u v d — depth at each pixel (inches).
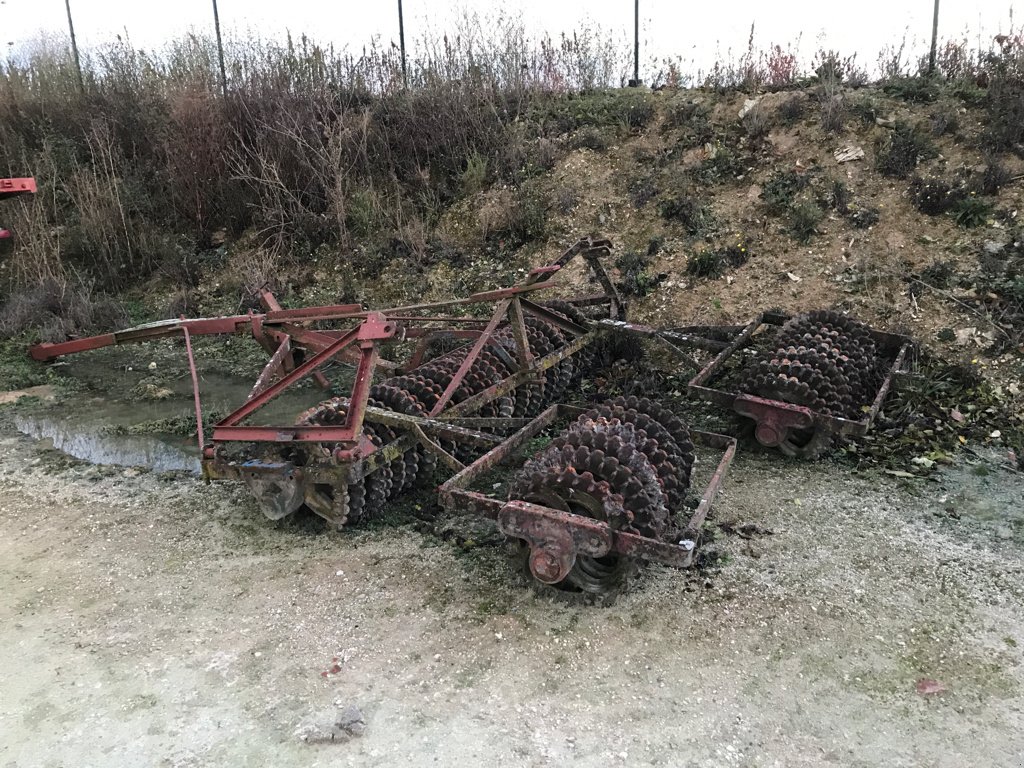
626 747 111.0
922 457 203.6
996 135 301.6
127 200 423.2
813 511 179.2
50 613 148.2
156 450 233.1
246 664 131.3
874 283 273.9
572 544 133.0
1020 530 168.7
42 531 181.9
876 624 137.9
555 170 374.3
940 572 153.6
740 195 330.3
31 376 308.2
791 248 299.9
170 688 125.9
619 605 144.9
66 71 486.9
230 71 440.1
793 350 205.9
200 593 153.5
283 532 176.9
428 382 195.3
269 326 230.2
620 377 268.1
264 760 110.1
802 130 340.8
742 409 201.6
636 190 349.4
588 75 427.2
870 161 316.8
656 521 135.9
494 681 125.6
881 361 232.4
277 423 251.6
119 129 461.4
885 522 173.8
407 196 399.9
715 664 128.6
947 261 271.0
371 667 129.8
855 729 113.8
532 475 139.1
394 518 180.5
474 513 147.9
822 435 198.4
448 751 110.8
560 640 135.4
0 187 244.1
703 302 294.5
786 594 147.3
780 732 113.5
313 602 148.9
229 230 419.5
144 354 339.3
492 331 204.5
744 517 177.0
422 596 149.9
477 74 413.7
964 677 124.1
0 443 240.7
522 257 345.7
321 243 395.2
